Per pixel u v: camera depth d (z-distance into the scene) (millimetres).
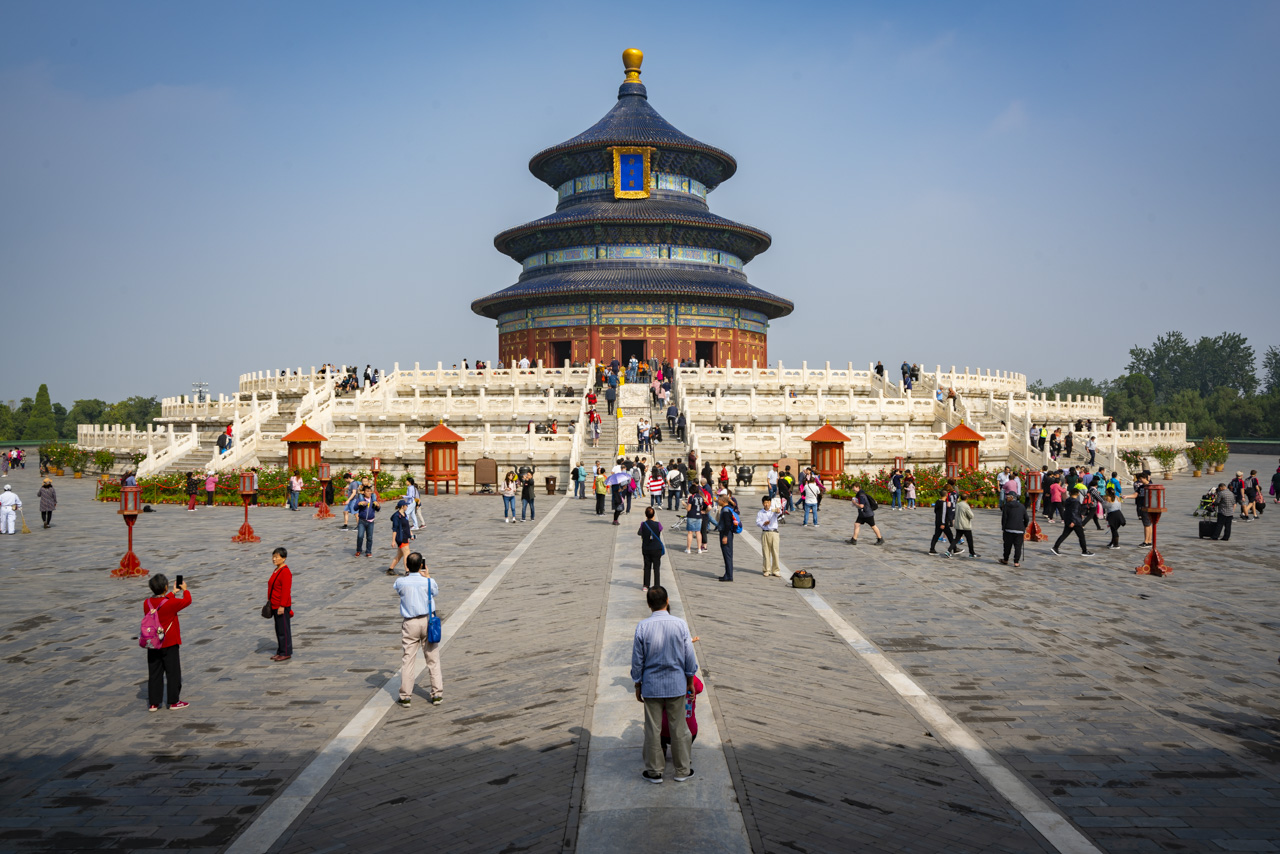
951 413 62156
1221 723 14250
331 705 15055
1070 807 10992
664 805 10273
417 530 35375
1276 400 145125
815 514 37938
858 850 9453
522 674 15977
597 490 40875
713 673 15344
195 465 54969
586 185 96125
